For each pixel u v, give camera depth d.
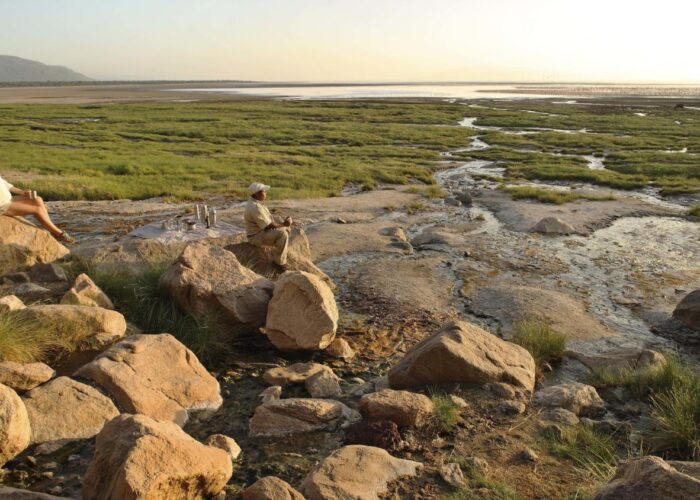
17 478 4.93
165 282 8.32
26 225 9.30
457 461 5.23
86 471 4.92
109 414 5.70
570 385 6.64
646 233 15.95
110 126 48.84
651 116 66.38
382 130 48.12
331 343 8.00
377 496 4.63
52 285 8.71
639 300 10.50
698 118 63.34
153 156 30.30
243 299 8.23
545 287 11.15
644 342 8.72
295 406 5.98
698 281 11.70
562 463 5.28
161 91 167.25
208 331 7.83
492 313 9.71
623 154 33.22
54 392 5.69
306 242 11.32
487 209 19.27
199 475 4.36
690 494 3.63
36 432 5.37
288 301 7.88
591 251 13.95
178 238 11.02
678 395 6.18
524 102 102.12
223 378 7.14
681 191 22.16
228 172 25.02
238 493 4.84
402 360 7.09
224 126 50.16
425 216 18.00
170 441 4.37
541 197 20.25
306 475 5.13
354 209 18.77
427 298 10.28
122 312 8.24
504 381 6.68
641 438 5.66
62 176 22.88
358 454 5.03
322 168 27.48
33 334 6.59
